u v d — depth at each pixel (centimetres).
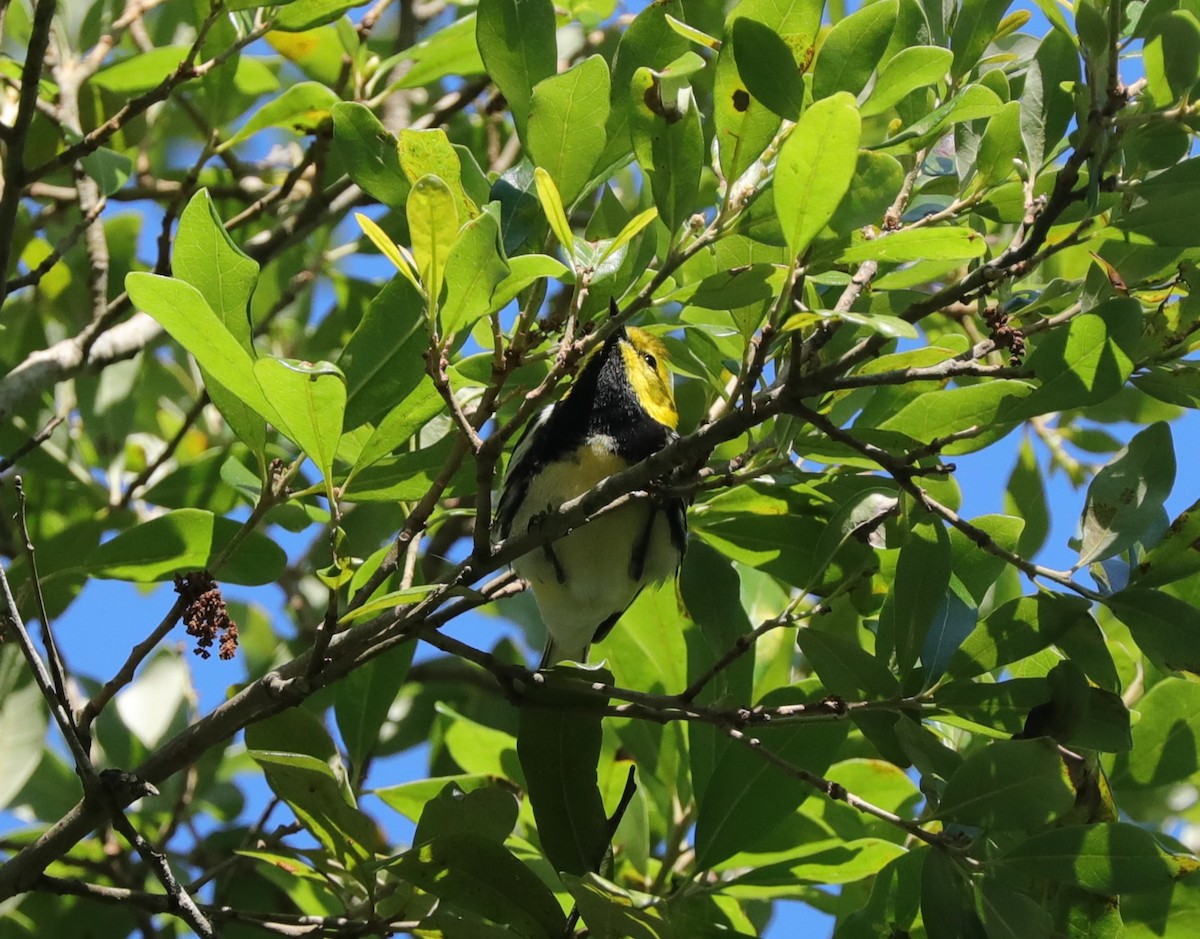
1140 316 279
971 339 450
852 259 259
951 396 309
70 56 469
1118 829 260
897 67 273
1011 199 303
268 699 288
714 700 360
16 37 506
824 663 301
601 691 296
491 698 529
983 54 357
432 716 526
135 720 473
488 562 284
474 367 331
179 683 483
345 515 507
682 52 304
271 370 240
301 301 556
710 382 344
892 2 263
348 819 293
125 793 279
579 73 271
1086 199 267
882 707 293
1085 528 285
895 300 342
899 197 309
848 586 308
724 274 262
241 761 491
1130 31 309
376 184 289
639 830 383
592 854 299
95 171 388
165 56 433
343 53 496
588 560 415
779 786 332
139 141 499
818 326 282
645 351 429
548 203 250
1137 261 297
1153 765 335
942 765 277
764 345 256
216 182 532
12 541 454
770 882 339
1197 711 335
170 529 335
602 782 396
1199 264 305
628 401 416
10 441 474
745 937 300
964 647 293
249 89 500
